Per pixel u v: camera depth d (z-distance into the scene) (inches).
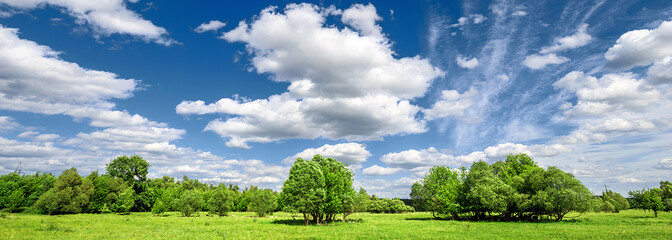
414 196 2859.3
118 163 4010.8
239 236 1254.9
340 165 2278.5
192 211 3157.0
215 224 1979.6
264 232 1434.5
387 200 5049.2
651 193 2650.1
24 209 3356.3
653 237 1138.7
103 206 3543.3
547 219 2244.1
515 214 2415.1
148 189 4165.8
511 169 3161.9
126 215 3112.7
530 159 3191.4
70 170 3314.5
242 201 5137.8
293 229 1601.9
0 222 1752.0
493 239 1152.2
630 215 2869.1
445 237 1219.9
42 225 1584.6
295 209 1914.4
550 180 2123.5
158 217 2802.7
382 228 1651.1
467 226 1738.4
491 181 2380.7
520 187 2314.2
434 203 2691.9
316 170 1987.0
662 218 2351.1
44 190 3570.4
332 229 1601.9
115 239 1125.7
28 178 3801.7
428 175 2834.6
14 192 3309.5
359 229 1599.4
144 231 1443.2
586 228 1547.7
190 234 1326.3
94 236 1208.2
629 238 1118.4
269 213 3390.7
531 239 1141.1
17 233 1234.6
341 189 2063.2
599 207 2025.1
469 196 2362.2
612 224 1801.2
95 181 3575.3
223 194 3309.5
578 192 2018.9
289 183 2026.3
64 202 3051.2
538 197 2082.9
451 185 2600.9
